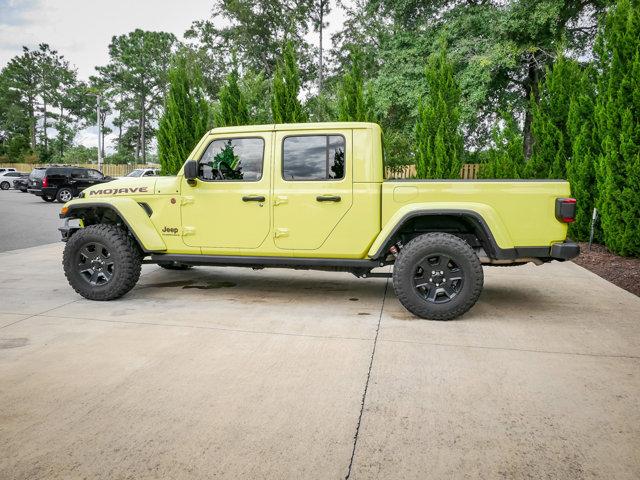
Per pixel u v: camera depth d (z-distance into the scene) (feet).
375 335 13.19
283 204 15.65
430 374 10.51
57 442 7.84
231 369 10.81
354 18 112.47
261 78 62.85
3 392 9.66
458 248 14.07
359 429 8.21
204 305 16.47
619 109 24.40
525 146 73.20
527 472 6.99
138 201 16.98
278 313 15.46
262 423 8.43
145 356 11.60
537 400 9.26
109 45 247.50
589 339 12.82
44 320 14.61
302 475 6.94
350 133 15.25
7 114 266.98
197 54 150.41
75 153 213.66
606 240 26.02
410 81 67.21
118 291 16.74
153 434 8.07
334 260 15.53
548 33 64.28
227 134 16.28
